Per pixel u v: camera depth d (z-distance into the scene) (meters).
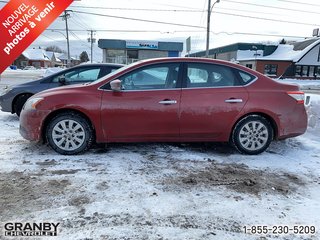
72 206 3.17
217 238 2.71
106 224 2.87
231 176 4.05
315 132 6.60
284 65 38.34
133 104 4.57
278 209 3.24
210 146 5.30
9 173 3.96
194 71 4.78
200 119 4.70
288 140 5.86
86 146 4.68
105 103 4.55
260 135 4.89
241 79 4.85
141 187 3.64
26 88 7.13
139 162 4.44
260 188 3.72
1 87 17.09
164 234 2.75
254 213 3.14
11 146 5.05
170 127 4.68
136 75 4.71
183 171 4.16
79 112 4.62
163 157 4.68
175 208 3.19
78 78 7.21
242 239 2.71
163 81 4.72
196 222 2.95
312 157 4.93
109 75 4.75
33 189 3.53
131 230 2.79
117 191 3.52
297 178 4.08
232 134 4.86
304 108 5.00
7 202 3.23
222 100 4.71
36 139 4.64
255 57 40.28
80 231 2.76
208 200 3.38
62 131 4.62
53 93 4.64
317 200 3.47
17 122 6.98
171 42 36.16
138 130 4.64
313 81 35.03
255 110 4.78
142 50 36.59
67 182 3.72
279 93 4.87
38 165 4.24
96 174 3.97
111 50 36.34
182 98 4.64
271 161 4.67
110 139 4.68
